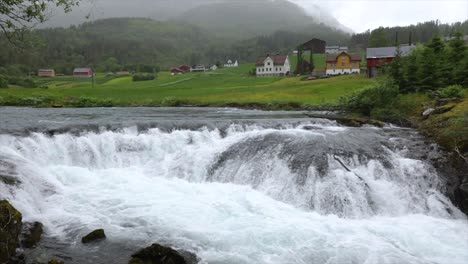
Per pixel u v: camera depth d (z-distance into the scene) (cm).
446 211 1619
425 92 3219
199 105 4781
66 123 2188
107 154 1969
